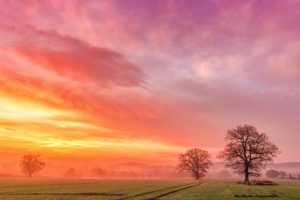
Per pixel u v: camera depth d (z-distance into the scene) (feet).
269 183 285.23
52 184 325.83
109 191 200.85
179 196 156.25
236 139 297.53
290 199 137.69
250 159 291.99
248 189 214.69
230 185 277.03
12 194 179.93
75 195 169.58
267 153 288.92
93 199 142.31
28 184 325.21
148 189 222.48
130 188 238.07
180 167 456.86
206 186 261.85
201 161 452.35
